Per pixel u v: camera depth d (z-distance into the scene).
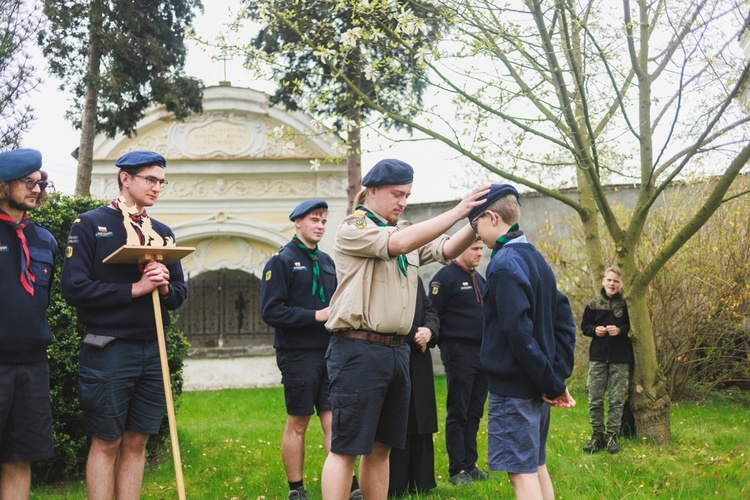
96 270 4.27
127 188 4.42
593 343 6.95
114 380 4.19
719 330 9.66
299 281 5.45
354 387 3.86
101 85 11.31
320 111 7.36
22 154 4.04
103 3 11.46
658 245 9.70
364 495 4.20
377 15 6.85
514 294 3.76
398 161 4.02
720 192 6.34
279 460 6.63
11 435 3.99
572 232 12.43
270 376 14.40
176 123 14.80
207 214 14.89
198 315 16.83
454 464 5.77
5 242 4.01
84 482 5.79
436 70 6.58
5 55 6.58
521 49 6.37
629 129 6.54
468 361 5.79
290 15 7.05
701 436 7.24
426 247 4.27
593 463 6.16
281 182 14.94
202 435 7.93
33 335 4.01
